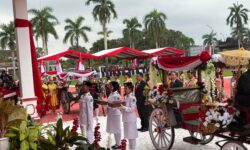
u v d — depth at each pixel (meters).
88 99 8.47
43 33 61.62
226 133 7.10
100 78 24.92
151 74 9.28
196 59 7.57
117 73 42.88
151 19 74.31
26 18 8.98
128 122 7.86
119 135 8.27
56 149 3.74
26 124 3.80
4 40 66.69
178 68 7.98
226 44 83.94
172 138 7.86
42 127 3.99
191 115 7.68
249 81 5.91
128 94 7.93
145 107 10.61
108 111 8.30
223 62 7.11
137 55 24.08
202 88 8.06
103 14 61.06
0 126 3.50
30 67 9.05
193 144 7.98
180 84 10.72
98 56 21.61
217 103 6.48
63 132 3.85
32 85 9.05
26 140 3.60
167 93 7.93
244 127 5.97
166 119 7.91
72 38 65.19
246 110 5.87
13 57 68.38
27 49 9.01
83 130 8.61
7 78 16.72
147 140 9.46
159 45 77.19
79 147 3.77
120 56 24.56
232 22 83.44
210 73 7.64
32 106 8.80
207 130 6.54
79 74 20.30
